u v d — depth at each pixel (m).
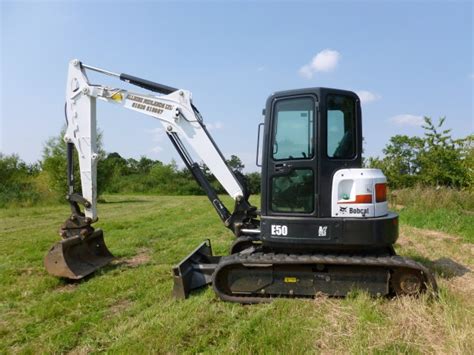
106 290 5.48
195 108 6.29
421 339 3.62
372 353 3.36
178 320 4.21
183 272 5.13
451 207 12.86
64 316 4.64
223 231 11.14
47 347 3.79
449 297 4.44
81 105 6.59
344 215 4.75
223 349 3.52
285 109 4.97
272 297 4.93
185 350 3.62
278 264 4.87
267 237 4.96
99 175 26.77
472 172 14.52
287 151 4.94
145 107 6.30
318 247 4.89
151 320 4.26
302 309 4.44
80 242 6.55
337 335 3.75
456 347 3.33
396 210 13.88
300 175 4.91
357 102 4.97
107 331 4.13
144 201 27.81
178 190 43.47
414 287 4.64
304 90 4.88
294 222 4.84
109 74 6.50
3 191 22.27
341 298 4.79
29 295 5.41
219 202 6.21
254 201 20.22
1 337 4.12
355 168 4.88
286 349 3.49
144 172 55.91
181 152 6.26
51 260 6.08
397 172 20.64
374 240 4.68
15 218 15.19
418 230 10.06
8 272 6.54
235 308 4.63
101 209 20.09
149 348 3.59
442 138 16.88
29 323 4.43
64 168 23.62
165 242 9.45
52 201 22.62
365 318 4.04
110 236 10.15
